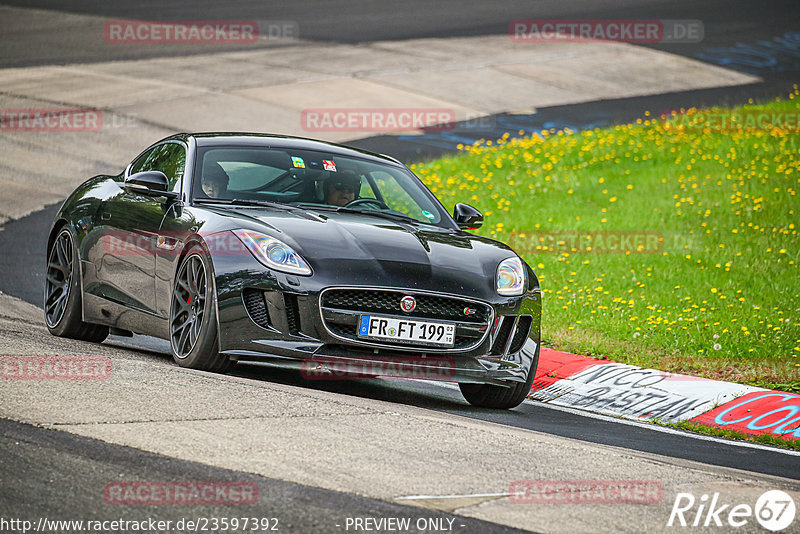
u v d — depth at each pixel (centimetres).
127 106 6962
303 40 9725
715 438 2186
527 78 8762
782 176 5475
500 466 1500
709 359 2834
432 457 1512
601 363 2733
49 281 2756
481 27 10831
